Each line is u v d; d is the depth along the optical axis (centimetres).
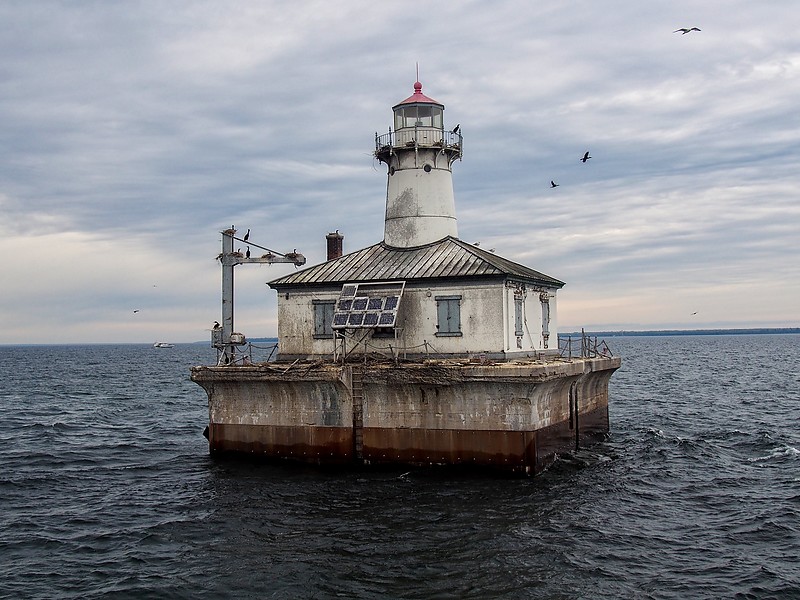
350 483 3278
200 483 3472
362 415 3441
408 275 3784
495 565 2392
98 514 3058
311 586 2262
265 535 2719
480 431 3275
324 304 3934
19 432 5353
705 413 5941
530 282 4009
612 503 3072
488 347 3619
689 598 2158
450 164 4456
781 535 2680
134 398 8094
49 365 17362
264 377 3509
